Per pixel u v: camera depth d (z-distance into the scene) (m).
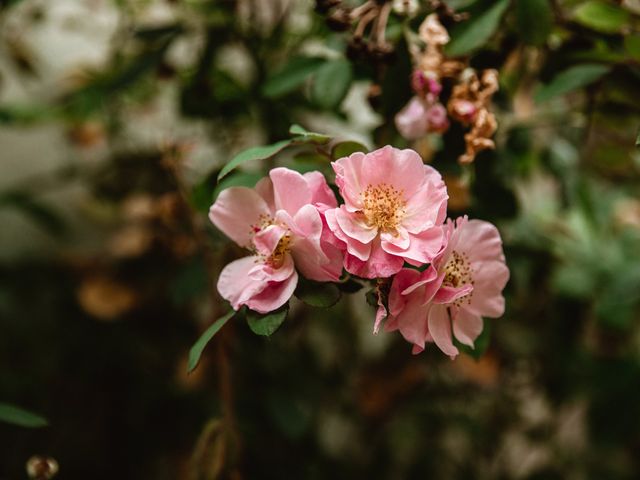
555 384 0.84
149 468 0.87
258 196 0.47
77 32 0.93
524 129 0.65
